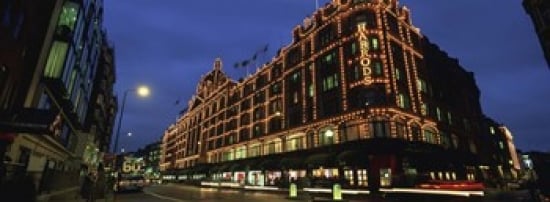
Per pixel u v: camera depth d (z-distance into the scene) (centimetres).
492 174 5147
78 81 2944
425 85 4100
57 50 2230
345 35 3838
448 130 4250
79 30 2520
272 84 5378
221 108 7569
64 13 2316
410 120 3444
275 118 5122
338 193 2236
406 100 3581
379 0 3788
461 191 1995
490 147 5756
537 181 1459
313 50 4394
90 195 2256
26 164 2147
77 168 4169
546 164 1427
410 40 4119
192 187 5641
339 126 3631
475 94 5728
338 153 3466
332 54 4016
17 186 1490
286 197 2880
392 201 2342
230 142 6694
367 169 3103
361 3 3853
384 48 3534
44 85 2127
